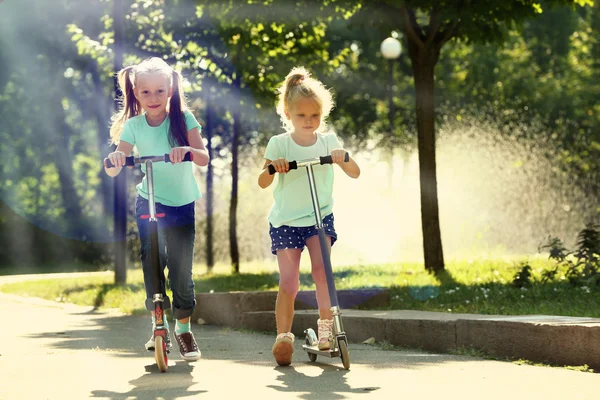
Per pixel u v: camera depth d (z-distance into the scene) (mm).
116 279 17312
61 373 5289
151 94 5633
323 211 5746
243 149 26922
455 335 6289
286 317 5641
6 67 27703
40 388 4703
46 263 41531
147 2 18062
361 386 4652
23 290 17250
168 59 18984
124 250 17391
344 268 16062
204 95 20422
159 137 5766
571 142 32219
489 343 6004
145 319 10102
